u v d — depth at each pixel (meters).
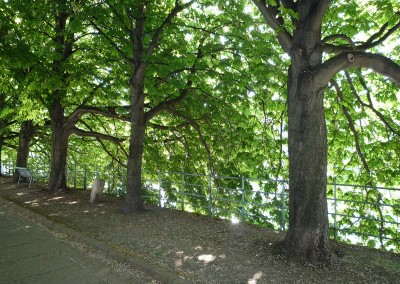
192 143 12.59
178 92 10.54
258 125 11.06
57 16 12.16
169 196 11.36
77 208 10.21
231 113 10.09
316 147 5.76
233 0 7.76
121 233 7.39
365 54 5.50
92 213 9.49
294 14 5.58
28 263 5.74
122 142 14.94
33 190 14.02
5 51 9.53
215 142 10.90
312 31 5.77
